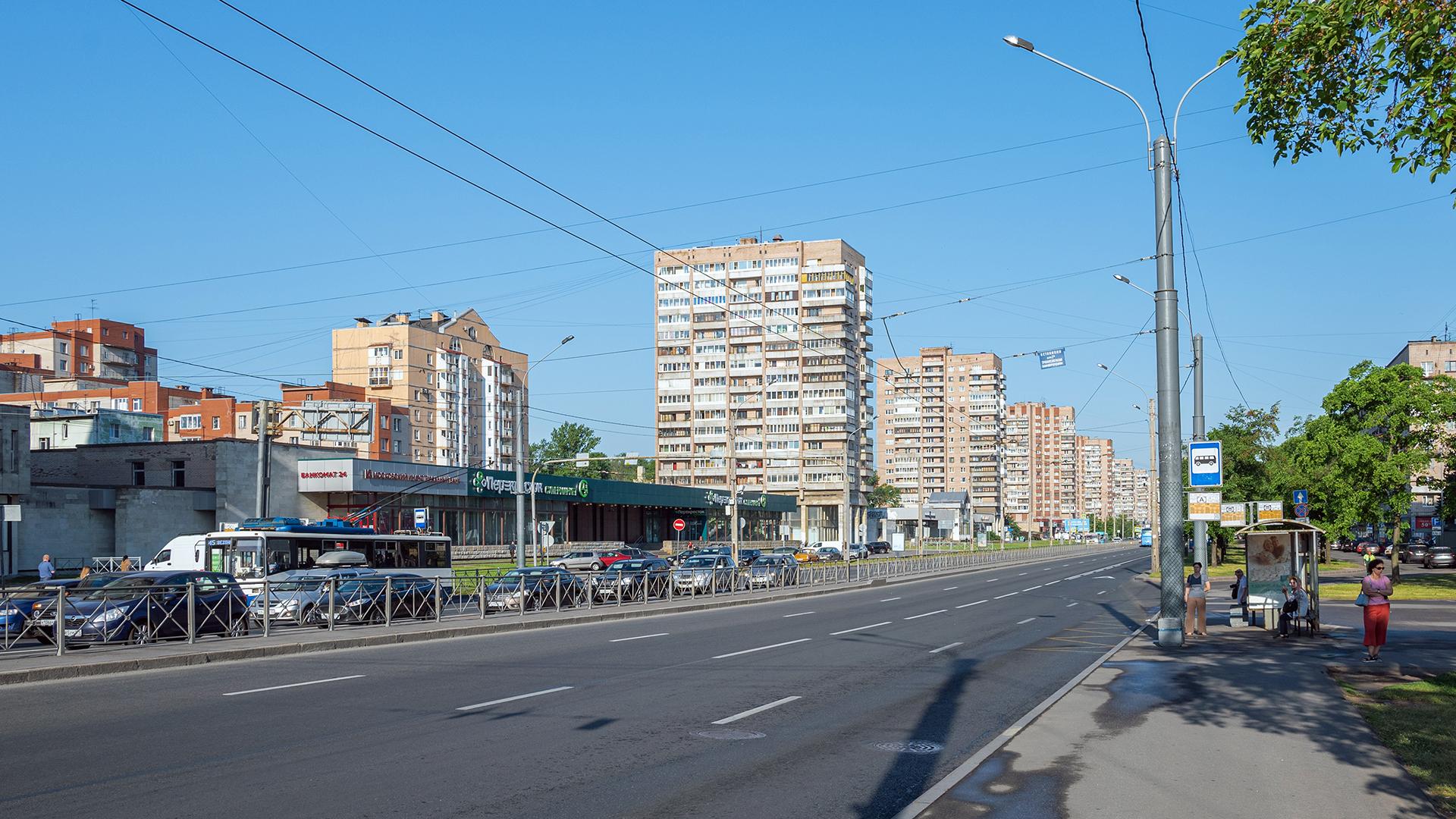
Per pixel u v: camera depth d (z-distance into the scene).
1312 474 54.44
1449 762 9.98
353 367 119.25
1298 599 23.58
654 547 91.94
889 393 189.12
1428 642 22.38
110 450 57.91
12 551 46.78
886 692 15.17
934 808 8.35
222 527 53.41
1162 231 21.41
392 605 26.92
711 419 124.38
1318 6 10.41
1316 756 10.35
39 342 127.75
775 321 122.75
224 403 103.50
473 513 68.75
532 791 8.92
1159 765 9.92
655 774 9.67
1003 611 33.72
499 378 136.38
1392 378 52.25
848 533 70.06
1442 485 53.72
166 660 18.61
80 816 7.98
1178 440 21.59
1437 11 9.62
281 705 13.73
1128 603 37.94
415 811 8.22
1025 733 11.62
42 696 14.65
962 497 173.38
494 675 17.19
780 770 9.86
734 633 25.58
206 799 8.56
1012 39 20.05
